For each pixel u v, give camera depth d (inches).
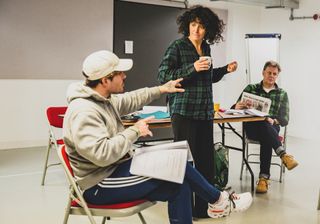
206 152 115.2
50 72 210.7
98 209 76.2
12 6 196.1
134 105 91.7
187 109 110.1
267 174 150.0
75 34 214.1
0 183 149.9
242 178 165.6
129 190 75.2
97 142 70.9
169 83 95.5
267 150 150.2
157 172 74.0
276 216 125.2
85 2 214.1
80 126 72.0
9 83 201.2
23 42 201.5
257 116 141.1
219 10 263.4
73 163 76.6
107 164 72.2
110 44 224.5
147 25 233.3
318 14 248.4
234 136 257.8
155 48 237.8
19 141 207.6
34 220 117.3
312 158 204.1
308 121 260.1
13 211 123.4
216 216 87.4
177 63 109.0
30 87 206.8
